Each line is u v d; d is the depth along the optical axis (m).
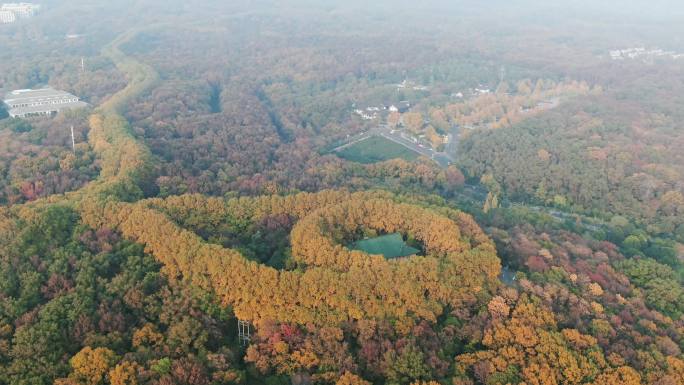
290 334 174.38
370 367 165.12
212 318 180.62
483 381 162.00
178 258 194.75
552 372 160.25
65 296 179.25
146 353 161.62
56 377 154.25
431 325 181.88
